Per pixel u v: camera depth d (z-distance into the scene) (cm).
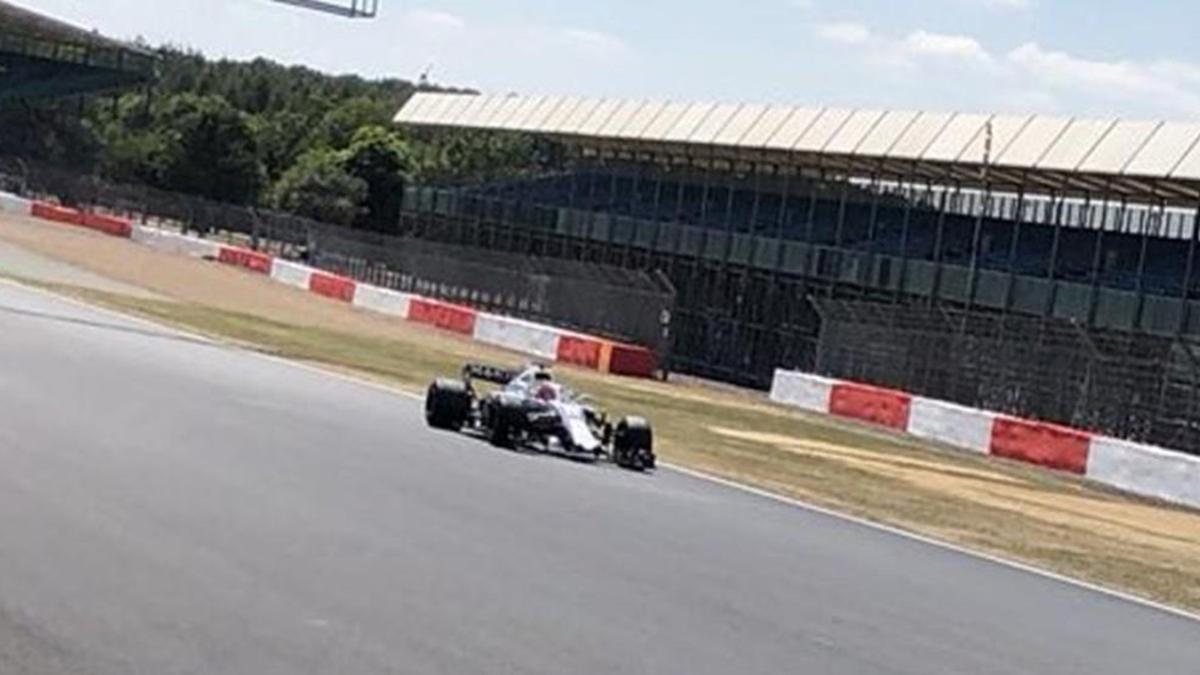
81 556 789
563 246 5956
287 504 1045
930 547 1395
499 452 1638
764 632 821
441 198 6638
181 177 9650
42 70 8644
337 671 621
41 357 1923
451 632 716
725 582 980
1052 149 4209
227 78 16650
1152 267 4650
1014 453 2944
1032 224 5006
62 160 9719
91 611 677
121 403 1553
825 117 4984
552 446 1781
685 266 5384
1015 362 3372
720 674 703
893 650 822
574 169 6316
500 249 6278
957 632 914
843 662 770
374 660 645
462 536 1012
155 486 1048
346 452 1417
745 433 2622
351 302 5166
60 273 4378
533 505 1228
